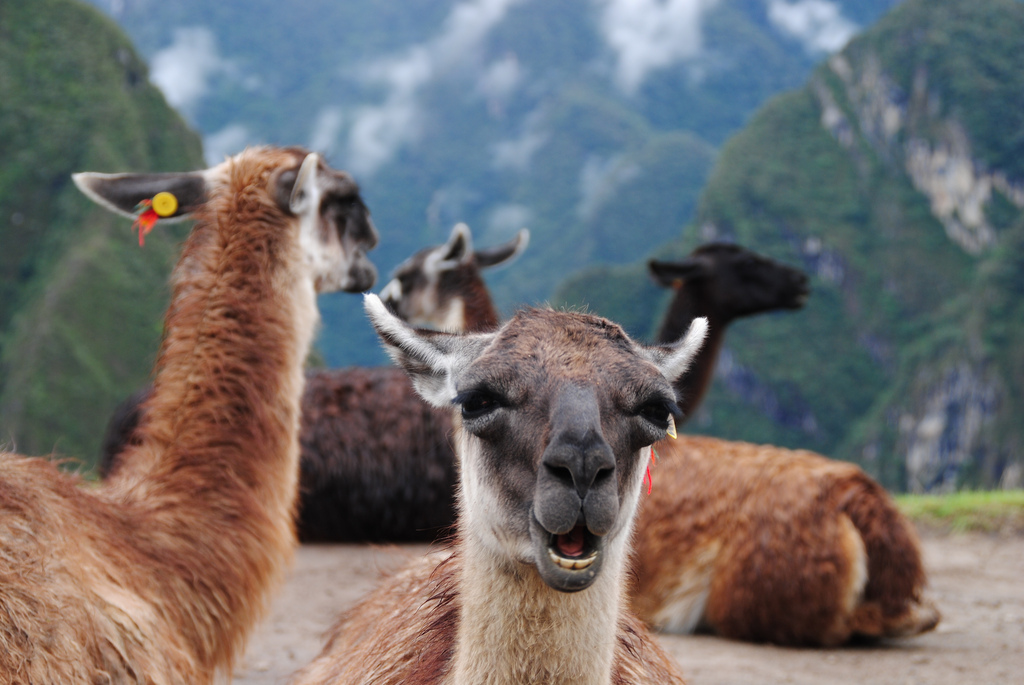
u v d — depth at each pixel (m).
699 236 188.88
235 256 4.24
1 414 99.12
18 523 3.13
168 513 3.71
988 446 130.75
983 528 9.90
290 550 4.17
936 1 192.25
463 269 8.48
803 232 180.88
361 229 4.91
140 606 3.30
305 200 4.48
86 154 123.94
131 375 110.62
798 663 5.27
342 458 9.03
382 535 9.12
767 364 170.38
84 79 132.00
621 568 2.46
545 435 2.13
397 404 9.18
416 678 2.55
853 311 175.62
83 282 111.50
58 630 2.96
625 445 2.25
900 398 148.25
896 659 5.37
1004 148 171.62
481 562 2.35
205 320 4.12
